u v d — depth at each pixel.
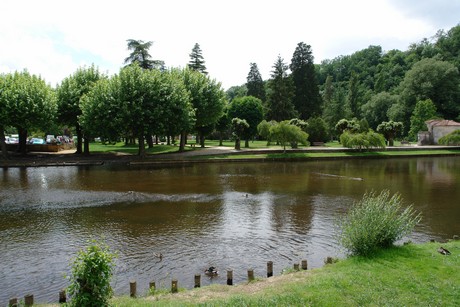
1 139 42.88
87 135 49.97
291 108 81.50
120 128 42.81
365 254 11.09
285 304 7.88
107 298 7.38
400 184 28.61
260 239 14.86
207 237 15.09
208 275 11.29
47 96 44.44
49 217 18.25
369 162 46.72
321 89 130.62
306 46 88.81
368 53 138.00
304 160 48.69
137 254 13.09
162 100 43.69
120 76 44.00
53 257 12.88
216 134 93.12
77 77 51.34
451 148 59.44
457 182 29.56
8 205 20.94
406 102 85.38
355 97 94.94
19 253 13.29
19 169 37.53
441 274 9.44
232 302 8.06
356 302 7.91
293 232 15.82
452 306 7.71
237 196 23.64
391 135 64.06
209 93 54.19
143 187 26.92
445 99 82.94
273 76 83.50
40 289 10.49
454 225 16.83
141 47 58.12
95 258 6.93
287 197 23.39
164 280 10.95
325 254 13.20
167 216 18.47
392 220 11.88
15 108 41.06
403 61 116.69
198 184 28.48
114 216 18.45
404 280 9.05
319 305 7.82
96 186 27.25
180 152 51.94
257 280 10.21
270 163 45.34
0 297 10.00
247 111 72.62
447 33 109.88
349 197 23.38
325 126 68.88
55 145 53.09
